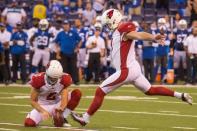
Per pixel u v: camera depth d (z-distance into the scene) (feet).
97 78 117.80
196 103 81.41
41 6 129.39
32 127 55.83
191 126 58.03
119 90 103.76
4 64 113.09
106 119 63.46
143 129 55.57
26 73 115.34
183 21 118.52
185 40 117.70
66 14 131.75
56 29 115.65
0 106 75.97
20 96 89.92
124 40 55.52
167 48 119.24
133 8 136.36
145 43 116.16
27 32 118.93
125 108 74.84
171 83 119.96
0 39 113.80
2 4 132.57
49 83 54.75
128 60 55.57
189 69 117.29
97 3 133.49
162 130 55.01
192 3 129.90
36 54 115.55
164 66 119.44
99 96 55.62
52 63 54.34
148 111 71.56
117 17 56.29
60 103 56.13
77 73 113.09
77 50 112.88
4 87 107.14
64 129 54.60
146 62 116.98
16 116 65.41
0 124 58.13
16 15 125.70
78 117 55.88
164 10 138.31
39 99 56.18
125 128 56.13
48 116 54.75
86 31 121.29
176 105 78.84
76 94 56.18
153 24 117.60
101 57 118.11
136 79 55.83
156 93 56.29
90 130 54.19
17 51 113.80
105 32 118.52
